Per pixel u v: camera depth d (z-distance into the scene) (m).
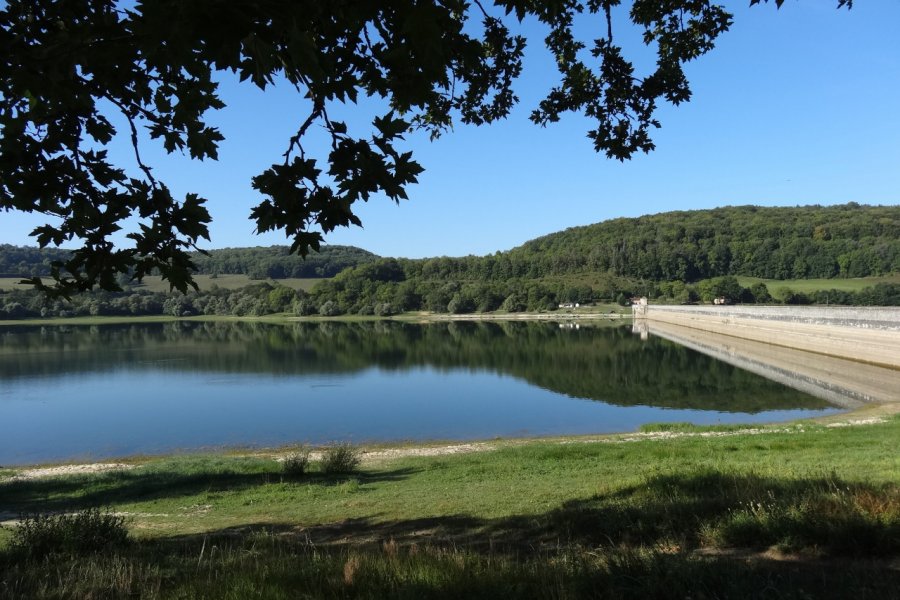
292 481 12.59
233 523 8.82
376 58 3.33
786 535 4.57
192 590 3.82
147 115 4.13
